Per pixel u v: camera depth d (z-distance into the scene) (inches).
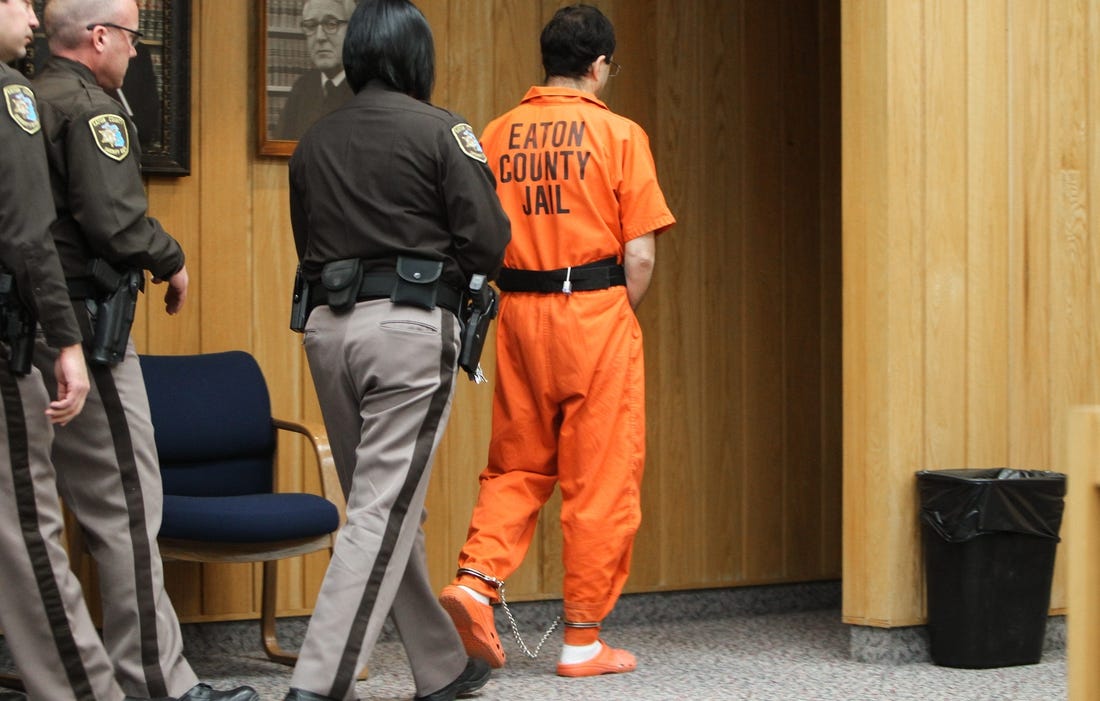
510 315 275.0
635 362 274.4
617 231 273.4
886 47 284.0
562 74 278.4
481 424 327.0
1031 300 300.7
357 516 213.3
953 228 291.7
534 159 272.1
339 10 309.1
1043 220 302.0
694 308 344.5
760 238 351.9
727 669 279.4
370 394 215.8
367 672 270.1
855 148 290.5
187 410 280.4
